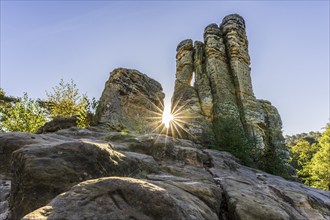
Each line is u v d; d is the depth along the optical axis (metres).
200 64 22.75
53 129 16.31
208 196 6.29
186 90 20.47
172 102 20.66
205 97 19.47
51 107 21.94
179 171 8.30
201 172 8.78
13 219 4.75
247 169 11.21
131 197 3.75
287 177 15.65
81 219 3.20
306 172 38.12
